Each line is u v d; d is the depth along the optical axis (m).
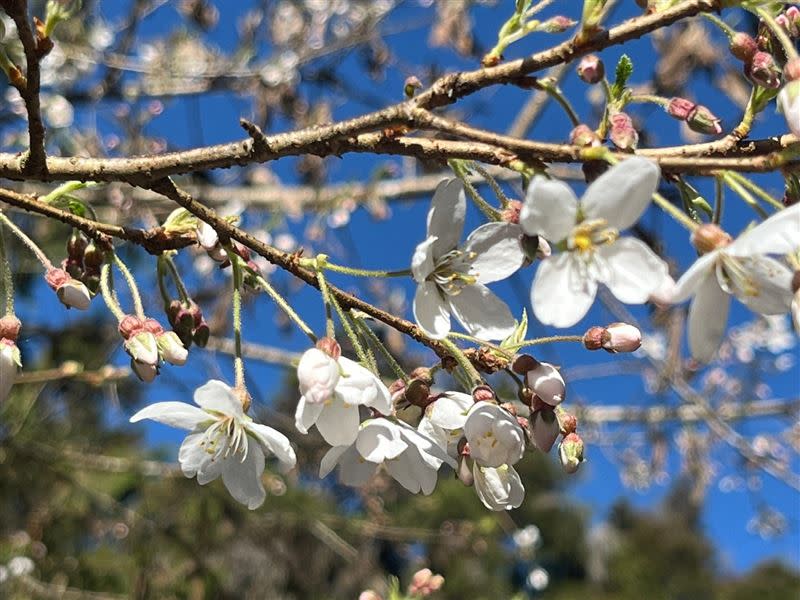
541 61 0.12
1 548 0.54
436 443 0.14
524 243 0.13
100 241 0.16
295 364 0.16
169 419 0.14
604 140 0.12
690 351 0.12
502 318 0.14
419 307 0.13
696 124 0.13
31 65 0.14
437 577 0.26
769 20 0.12
